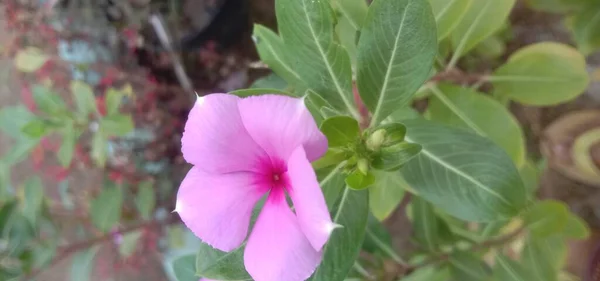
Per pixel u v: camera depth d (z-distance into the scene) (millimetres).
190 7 267
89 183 287
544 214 164
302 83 122
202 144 89
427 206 159
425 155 118
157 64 269
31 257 203
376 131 97
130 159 277
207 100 88
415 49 103
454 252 161
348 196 110
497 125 142
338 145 100
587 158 199
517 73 154
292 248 84
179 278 143
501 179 113
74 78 266
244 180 92
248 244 90
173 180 283
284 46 125
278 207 89
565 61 149
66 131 223
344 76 112
